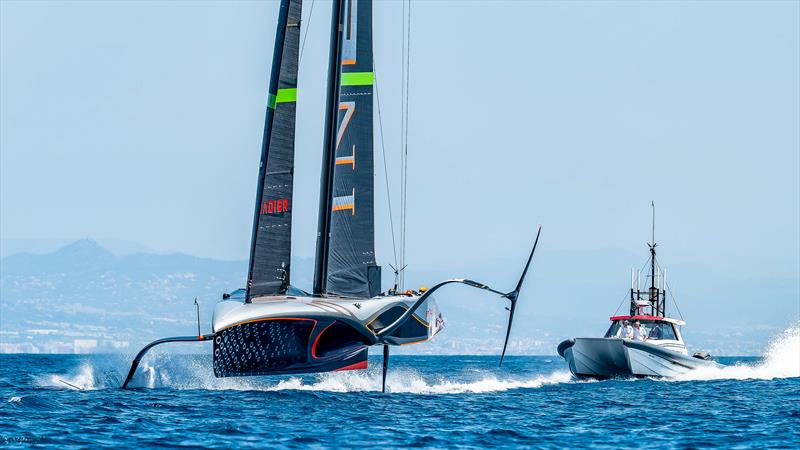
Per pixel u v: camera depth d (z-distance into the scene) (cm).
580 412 9212
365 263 10569
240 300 9738
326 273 10462
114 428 7469
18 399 8838
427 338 10381
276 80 9800
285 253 9819
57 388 10356
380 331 9756
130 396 9456
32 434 7156
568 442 7412
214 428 7556
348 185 10594
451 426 7975
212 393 9831
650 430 8062
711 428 8200
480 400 10019
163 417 8056
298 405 8994
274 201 9762
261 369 9350
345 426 7800
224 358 9169
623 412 9250
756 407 9762
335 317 9419
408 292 10544
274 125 9775
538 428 8044
